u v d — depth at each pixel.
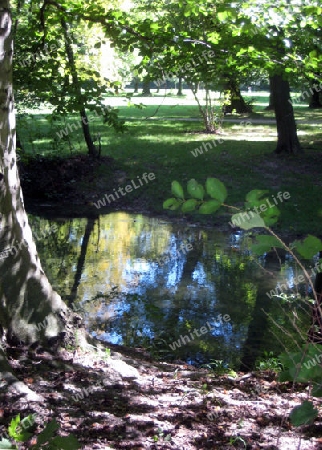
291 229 16.31
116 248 14.62
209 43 9.30
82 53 12.56
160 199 19.62
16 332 6.10
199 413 5.03
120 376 6.04
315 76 10.05
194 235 16.19
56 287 11.27
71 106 10.29
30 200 19.89
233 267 12.91
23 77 10.48
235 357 8.15
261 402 5.47
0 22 5.73
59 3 9.67
